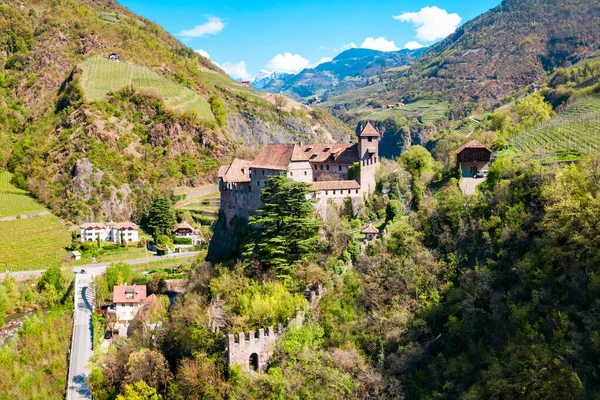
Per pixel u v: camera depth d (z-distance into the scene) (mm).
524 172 97875
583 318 68625
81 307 149000
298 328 86438
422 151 133250
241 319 85750
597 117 147500
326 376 78438
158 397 86250
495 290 83625
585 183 83625
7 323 142750
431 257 96438
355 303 92750
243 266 105625
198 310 97750
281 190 106250
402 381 80438
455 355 81125
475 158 121938
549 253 77750
